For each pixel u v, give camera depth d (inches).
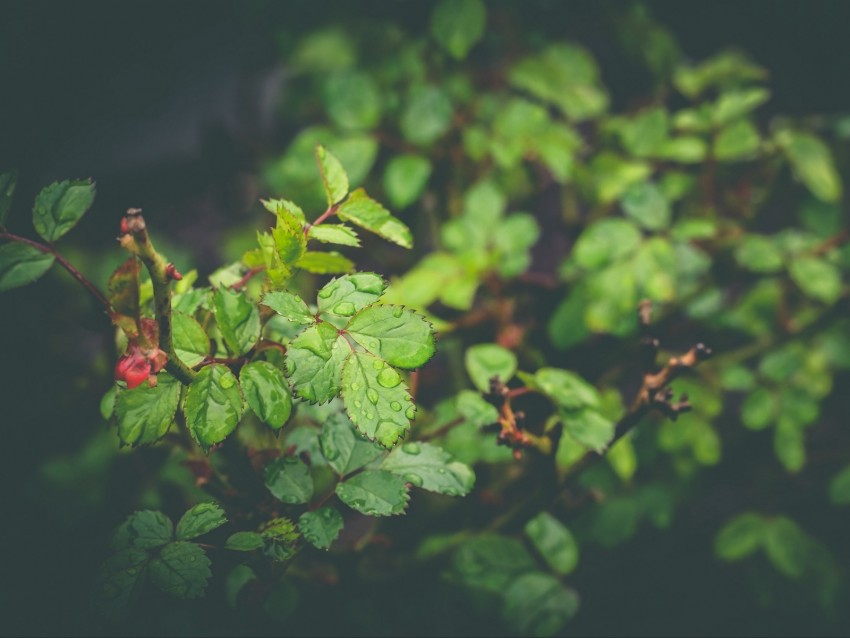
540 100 26.1
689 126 21.7
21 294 21.5
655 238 19.3
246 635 17.6
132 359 13.1
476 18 20.4
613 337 22.0
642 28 25.4
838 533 26.6
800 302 22.7
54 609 18.2
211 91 44.5
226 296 13.6
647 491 21.5
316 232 13.8
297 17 24.8
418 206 23.5
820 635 25.7
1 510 19.1
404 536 18.8
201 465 15.6
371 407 12.9
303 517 14.2
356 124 20.6
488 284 20.0
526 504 17.4
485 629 18.3
